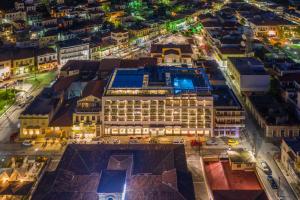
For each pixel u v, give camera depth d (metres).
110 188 165.88
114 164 193.00
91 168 194.38
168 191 170.75
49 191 173.88
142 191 172.12
